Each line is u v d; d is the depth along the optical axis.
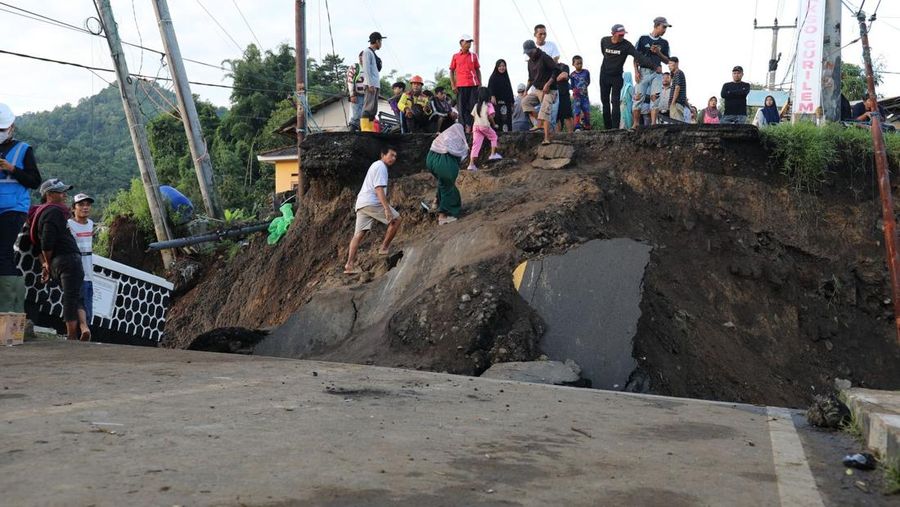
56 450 3.31
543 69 15.27
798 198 14.23
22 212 8.32
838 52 16.58
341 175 16.30
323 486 2.99
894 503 3.31
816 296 13.32
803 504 3.18
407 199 14.70
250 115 47.25
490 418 4.72
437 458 3.57
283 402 4.82
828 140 14.47
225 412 4.37
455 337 9.28
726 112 16.84
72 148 69.75
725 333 11.81
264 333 11.21
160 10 24.12
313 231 16.38
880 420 4.14
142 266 24.81
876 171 14.45
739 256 13.41
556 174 14.04
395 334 9.68
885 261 13.65
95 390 4.90
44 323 10.38
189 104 24.50
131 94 23.34
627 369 8.94
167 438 3.64
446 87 38.31
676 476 3.52
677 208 13.91
